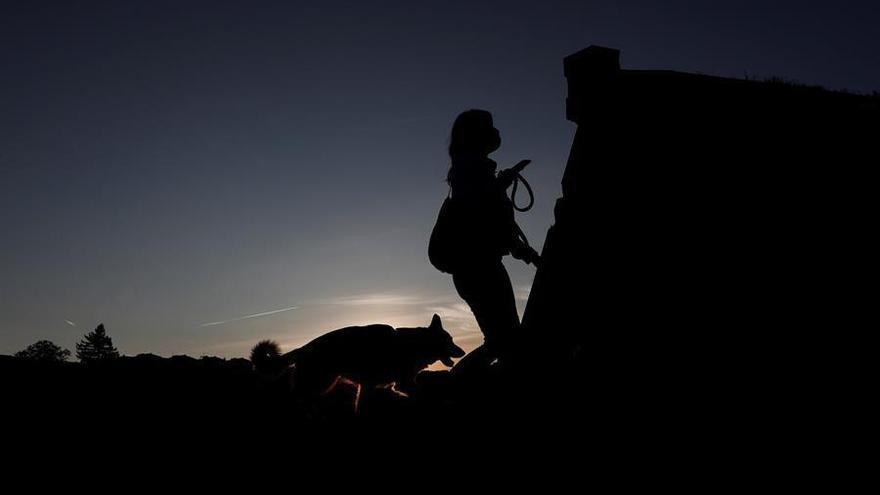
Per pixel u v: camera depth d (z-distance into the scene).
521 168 4.91
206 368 7.98
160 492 4.72
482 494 4.51
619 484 4.36
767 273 5.43
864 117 7.64
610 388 5.25
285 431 5.99
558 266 5.97
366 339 6.12
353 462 5.19
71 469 5.07
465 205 4.61
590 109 6.45
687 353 5.28
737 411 4.79
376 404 6.12
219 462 5.30
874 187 6.21
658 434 4.79
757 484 4.15
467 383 5.11
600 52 6.61
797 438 4.46
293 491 4.74
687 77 7.12
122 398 6.78
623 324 5.75
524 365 4.93
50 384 6.94
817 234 5.72
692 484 4.24
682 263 5.68
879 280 5.25
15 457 5.17
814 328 5.06
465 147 4.77
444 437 5.26
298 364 6.23
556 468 4.66
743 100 7.19
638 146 6.28
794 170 6.34
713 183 6.05
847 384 4.68
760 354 5.04
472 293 4.66
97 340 59.06
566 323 5.73
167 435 5.89
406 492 4.64
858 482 4.04
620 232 6.04
